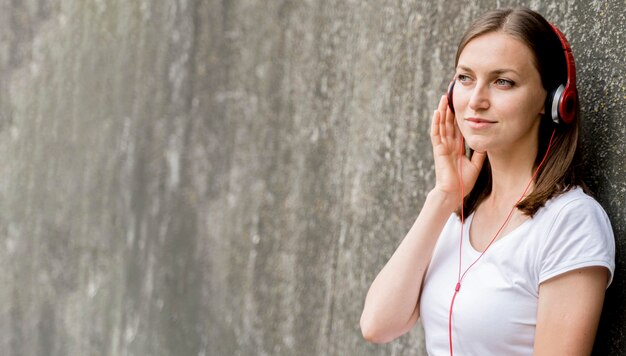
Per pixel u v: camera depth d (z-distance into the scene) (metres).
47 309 4.53
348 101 2.87
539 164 1.70
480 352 1.62
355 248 2.79
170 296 3.72
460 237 1.77
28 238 4.67
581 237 1.54
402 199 2.61
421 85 2.55
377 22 2.75
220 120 3.48
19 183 4.74
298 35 3.12
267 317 3.22
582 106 1.90
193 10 3.61
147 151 3.85
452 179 1.81
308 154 3.05
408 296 1.83
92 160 4.21
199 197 3.58
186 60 3.65
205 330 3.53
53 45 4.50
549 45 1.64
